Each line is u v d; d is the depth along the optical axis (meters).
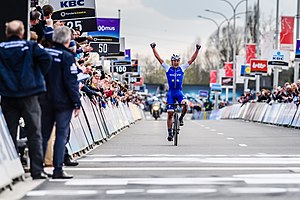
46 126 15.80
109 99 36.47
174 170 17.30
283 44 61.81
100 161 19.92
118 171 17.08
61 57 15.49
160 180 15.13
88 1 31.03
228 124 54.22
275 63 62.47
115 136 34.84
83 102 25.09
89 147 24.83
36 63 14.79
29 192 13.31
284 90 53.09
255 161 19.88
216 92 111.25
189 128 45.06
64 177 15.47
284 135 35.41
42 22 18.95
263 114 58.53
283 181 14.98
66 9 31.28
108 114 34.78
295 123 45.41
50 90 15.45
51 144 18.08
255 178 15.53
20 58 14.63
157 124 57.22
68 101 15.53
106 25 46.34
